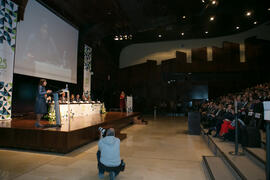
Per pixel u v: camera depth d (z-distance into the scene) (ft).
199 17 47.52
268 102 7.01
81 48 40.88
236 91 58.59
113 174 9.81
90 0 30.81
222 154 13.58
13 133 16.25
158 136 24.57
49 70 30.48
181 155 15.78
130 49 70.49
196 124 26.04
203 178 10.91
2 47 21.65
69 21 35.86
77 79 39.91
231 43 57.26
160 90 63.57
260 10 44.65
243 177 8.97
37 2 27.81
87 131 18.15
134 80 65.72
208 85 61.16
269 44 53.57
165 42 68.13
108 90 57.72
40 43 28.48
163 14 37.60
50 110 22.13
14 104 25.02
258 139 12.78
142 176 11.08
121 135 22.20
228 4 41.24
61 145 15.16
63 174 11.13
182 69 59.11
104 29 41.47
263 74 55.11
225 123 18.17
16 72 24.32
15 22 23.21
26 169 11.82
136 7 33.94
